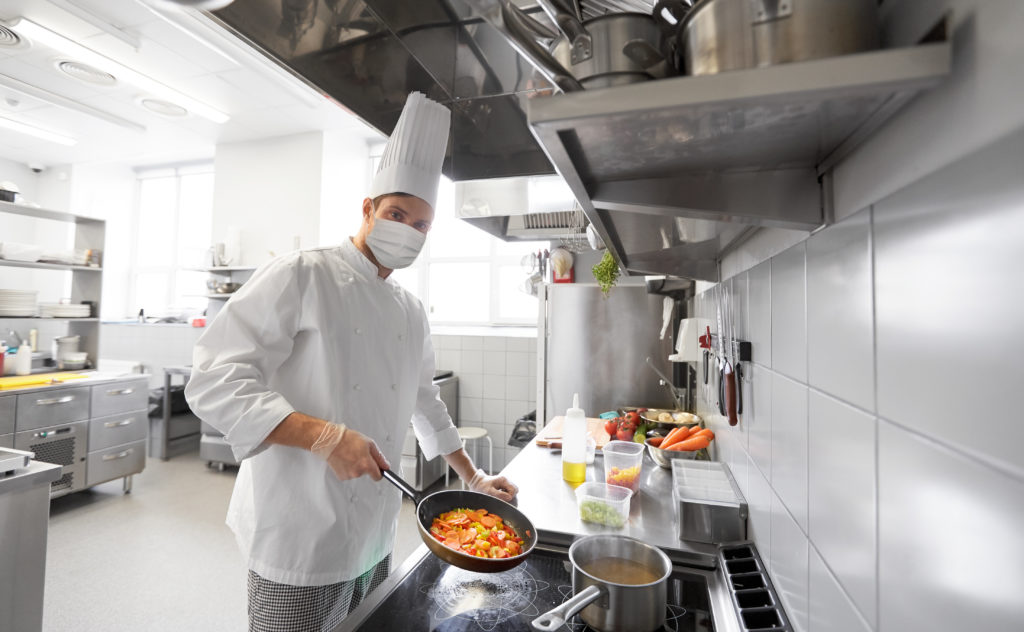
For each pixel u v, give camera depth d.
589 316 2.94
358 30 0.81
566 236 2.15
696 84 0.36
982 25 0.33
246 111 3.94
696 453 1.59
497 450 4.15
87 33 2.98
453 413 4.11
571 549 0.95
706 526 1.11
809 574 0.68
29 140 4.70
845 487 0.56
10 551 1.48
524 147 1.41
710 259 1.43
